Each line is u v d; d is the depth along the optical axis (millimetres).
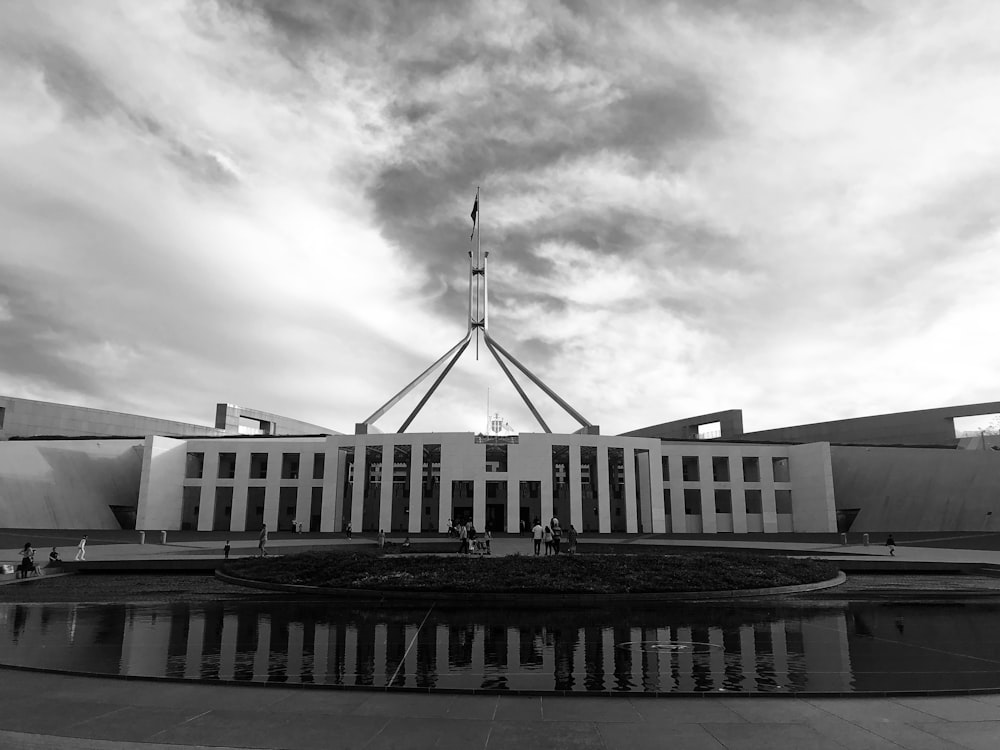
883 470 60906
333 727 7254
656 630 13930
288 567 23359
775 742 6809
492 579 20094
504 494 66062
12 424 60406
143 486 55562
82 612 16422
